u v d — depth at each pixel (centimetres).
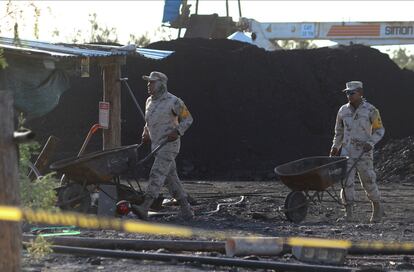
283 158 8775
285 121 9262
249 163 8556
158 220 3469
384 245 2595
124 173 3347
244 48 9788
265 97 9431
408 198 5356
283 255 2431
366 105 3700
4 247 1588
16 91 3872
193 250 2456
